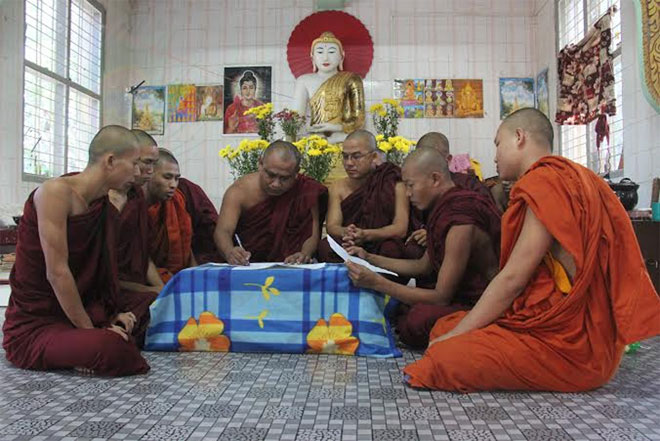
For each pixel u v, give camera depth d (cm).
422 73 880
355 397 207
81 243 253
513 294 215
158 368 251
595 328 209
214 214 419
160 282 332
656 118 496
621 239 206
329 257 364
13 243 561
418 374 216
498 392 213
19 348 248
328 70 857
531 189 209
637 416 186
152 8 905
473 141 871
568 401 203
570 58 704
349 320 276
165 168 349
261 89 894
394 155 482
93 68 829
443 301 278
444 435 169
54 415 187
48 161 714
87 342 233
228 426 176
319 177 491
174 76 900
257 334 280
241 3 903
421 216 362
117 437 167
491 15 879
